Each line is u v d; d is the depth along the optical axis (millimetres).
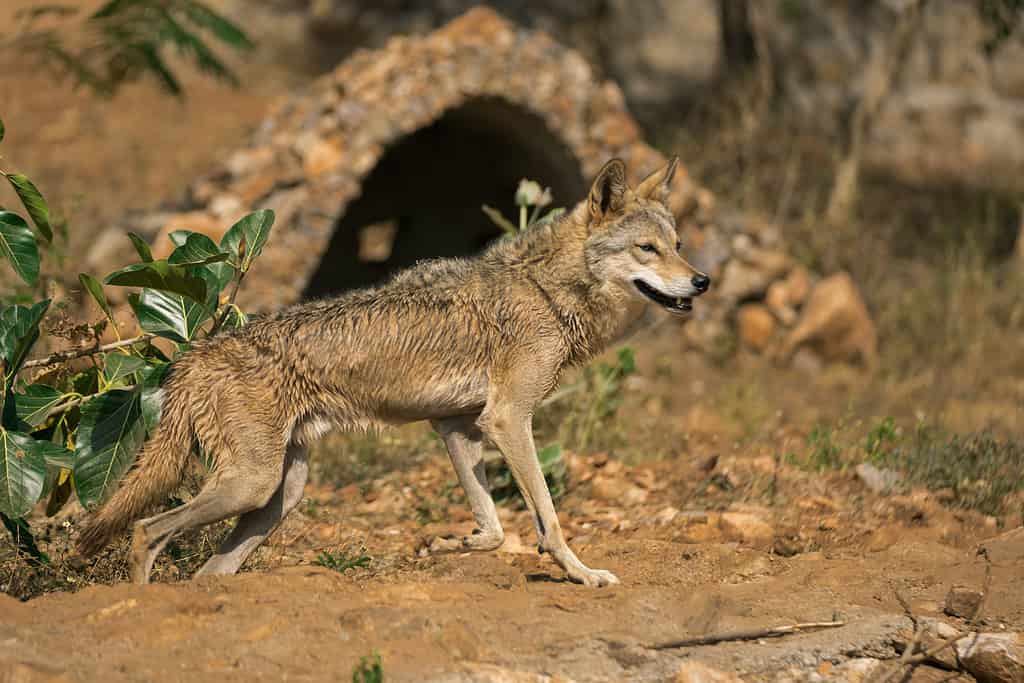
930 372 19062
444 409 8852
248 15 33094
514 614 7500
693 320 20109
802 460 13180
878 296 21656
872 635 7617
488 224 23438
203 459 8328
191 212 18078
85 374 9203
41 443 8500
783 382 19031
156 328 9023
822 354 19875
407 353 8586
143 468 8117
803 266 21031
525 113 19234
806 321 19953
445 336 8656
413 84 18359
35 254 9086
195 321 9086
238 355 8273
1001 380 18734
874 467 12180
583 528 10742
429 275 8883
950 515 10984
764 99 27391
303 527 10727
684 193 20125
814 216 23406
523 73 18906
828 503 11250
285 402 8320
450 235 23500
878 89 24578
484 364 8797
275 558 9617
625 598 7855
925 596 8469
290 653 6688
